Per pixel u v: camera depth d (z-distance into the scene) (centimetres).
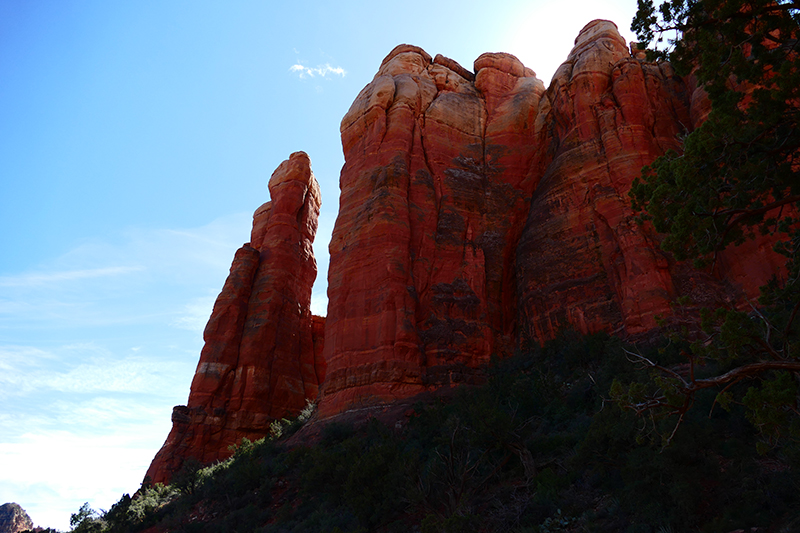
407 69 5034
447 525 1238
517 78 5153
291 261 5750
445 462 1597
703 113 3275
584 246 3228
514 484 1555
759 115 1066
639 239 2878
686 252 1126
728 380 898
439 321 3488
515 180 4325
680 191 1117
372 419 2544
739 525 955
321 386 3525
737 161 1082
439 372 3250
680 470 1092
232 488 2720
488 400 1956
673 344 2056
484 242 4003
